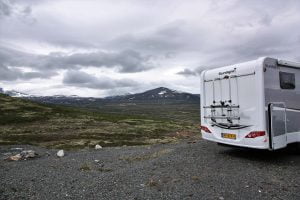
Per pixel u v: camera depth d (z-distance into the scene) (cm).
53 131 3978
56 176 1063
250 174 1010
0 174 1116
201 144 1745
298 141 1296
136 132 3900
